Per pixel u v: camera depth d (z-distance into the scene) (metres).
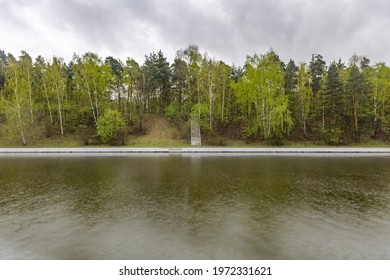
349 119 41.34
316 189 12.91
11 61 37.59
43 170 18.03
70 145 36.47
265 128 36.94
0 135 38.22
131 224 8.21
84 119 42.19
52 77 38.75
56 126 40.38
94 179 15.06
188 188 12.96
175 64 46.91
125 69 42.34
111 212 9.37
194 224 8.23
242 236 7.36
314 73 48.38
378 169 18.81
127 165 20.42
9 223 8.33
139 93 44.12
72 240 7.08
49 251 6.48
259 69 36.72
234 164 21.08
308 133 41.66
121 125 38.47
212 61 40.50
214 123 43.16
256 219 8.72
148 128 42.72
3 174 16.59
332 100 38.06
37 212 9.38
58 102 40.75
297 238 7.27
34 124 40.78
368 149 31.06
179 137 40.41
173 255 6.28
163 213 9.26
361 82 37.84
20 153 29.14
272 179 15.20
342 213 9.40
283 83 37.53
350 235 7.52
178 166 19.97
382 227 8.13
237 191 12.41
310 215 9.16
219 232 7.62
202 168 19.02
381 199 11.23
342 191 12.55
